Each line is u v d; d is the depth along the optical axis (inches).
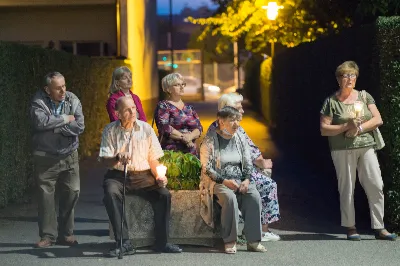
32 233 387.9
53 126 344.8
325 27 766.5
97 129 736.3
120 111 336.2
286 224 408.8
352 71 361.1
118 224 334.3
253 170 365.1
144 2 1200.2
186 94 2444.6
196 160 352.2
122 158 331.6
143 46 1181.1
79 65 644.7
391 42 372.5
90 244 361.1
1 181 445.1
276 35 900.6
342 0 640.4
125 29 1001.5
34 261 326.6
